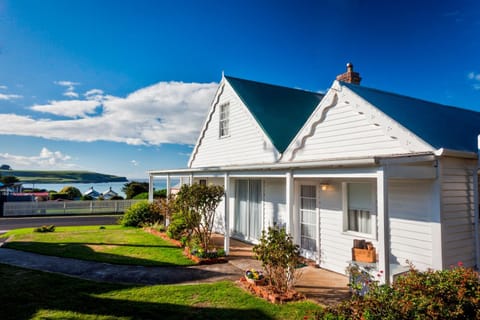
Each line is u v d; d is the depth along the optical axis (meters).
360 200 7.73
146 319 5.07
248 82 13.69
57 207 25.80
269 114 11.78
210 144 14.59
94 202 26.92
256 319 5.07
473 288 3.56
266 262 6.24
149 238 12.73
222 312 5.35
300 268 8.41
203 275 7.65
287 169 7.47
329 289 6.63
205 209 10.45
